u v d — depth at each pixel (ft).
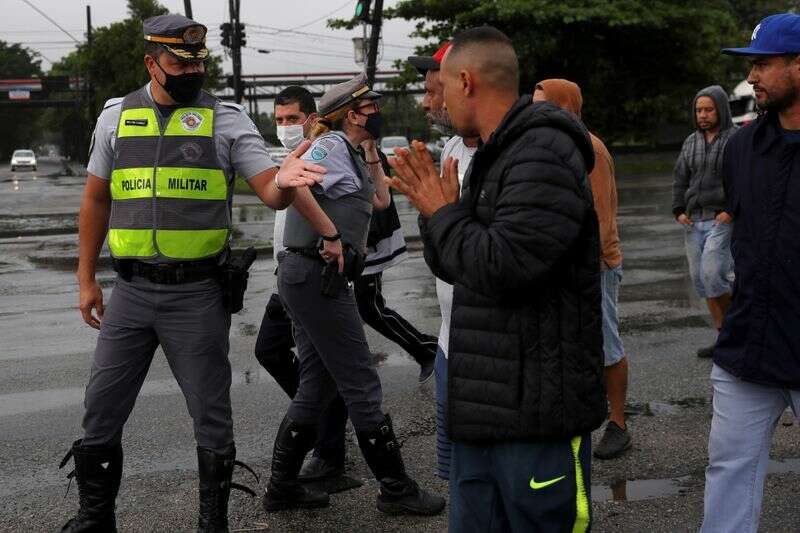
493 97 8.29
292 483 13.29
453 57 8.36
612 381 15.12
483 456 8.48
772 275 9.70
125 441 16.39
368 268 18.30
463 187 8.58
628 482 14.06
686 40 97.60
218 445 11.66
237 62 90.12
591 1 91.76
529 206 7.58
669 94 102.22
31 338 24.86
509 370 8.01
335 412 14.02
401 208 63.36
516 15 90.94
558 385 7.91
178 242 11.16
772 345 9.75
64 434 16.96
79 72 241.55
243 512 13.35
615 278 14.65
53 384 20.29
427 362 19.70
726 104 20.48
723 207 20.58
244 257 11.84
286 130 14.75
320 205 12.72
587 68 99.09
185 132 11.18
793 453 15.07
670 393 18.49
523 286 7.68
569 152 7.72
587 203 7.84
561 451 8.11
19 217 62.59
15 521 13.20
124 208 11.25
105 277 35.17
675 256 36.91
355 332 12.92
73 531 11.59
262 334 15.51
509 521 8.50
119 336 11.41
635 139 106.83
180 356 11.41
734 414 10.14
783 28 9.59
